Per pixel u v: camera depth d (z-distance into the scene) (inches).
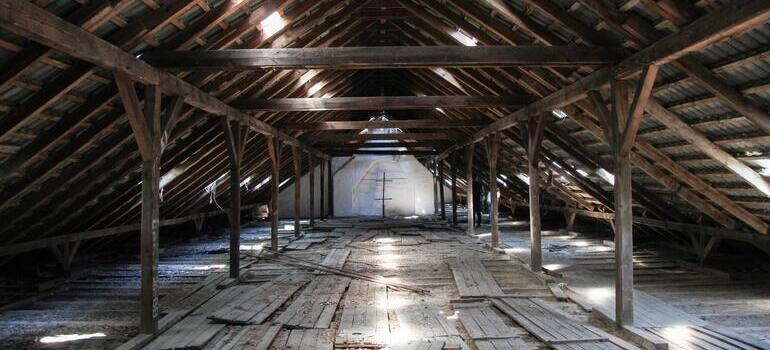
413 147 782.5
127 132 237.3
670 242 432.1
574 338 192.4
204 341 195.5
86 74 180.7
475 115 462.3
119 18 175.6
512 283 307.7
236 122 336.5
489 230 609.0
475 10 257.6
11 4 128.8
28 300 264.7
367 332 206.4
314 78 418.3
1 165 201.3
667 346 179.3
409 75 514.6
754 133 206.7
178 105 234.2
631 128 200.5
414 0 317.7
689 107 217.0
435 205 856.9
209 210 594.9
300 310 244.1
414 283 311.1
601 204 456.1
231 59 214.1
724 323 216.5
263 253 438.3
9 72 161.6
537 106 314.8
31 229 279.3
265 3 238.7
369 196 944.9
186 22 209.5
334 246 486.6
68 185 254.4
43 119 195.2
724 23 147.3
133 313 245.6
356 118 717.9
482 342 193.9
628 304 209.2
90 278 335.9
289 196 884.6
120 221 378.9
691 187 297.0
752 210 274.5
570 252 423.2
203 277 335.6
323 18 301.7
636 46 199.6
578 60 211.3
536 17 230.5
